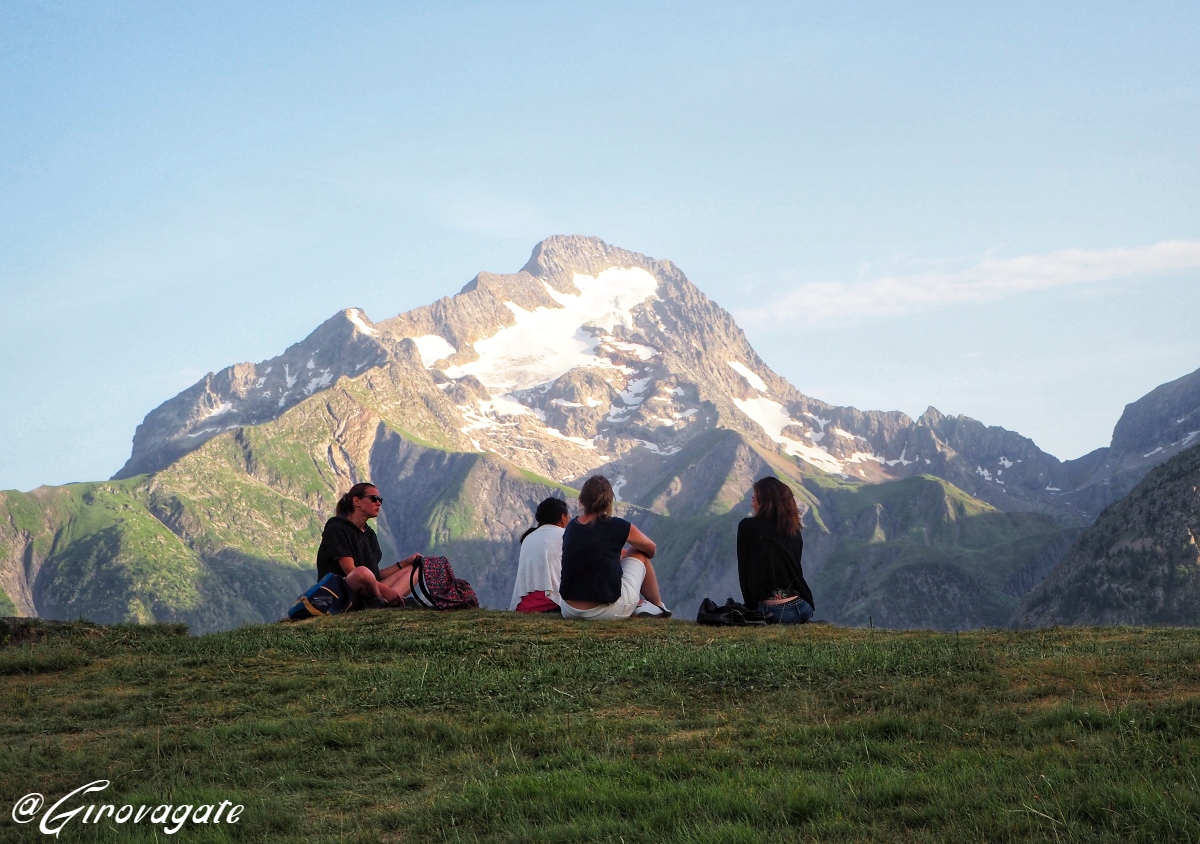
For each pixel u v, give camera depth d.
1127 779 8.89
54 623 19.89
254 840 9.06
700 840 8.16
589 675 14.20
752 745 10.86
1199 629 15.84
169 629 20.77
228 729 12.39
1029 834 8.03
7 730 13.02
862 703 12.23
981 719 11.16
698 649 15.31
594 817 8.84
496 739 11.70
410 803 9.82
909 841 8.12
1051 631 16.25
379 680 14.57
